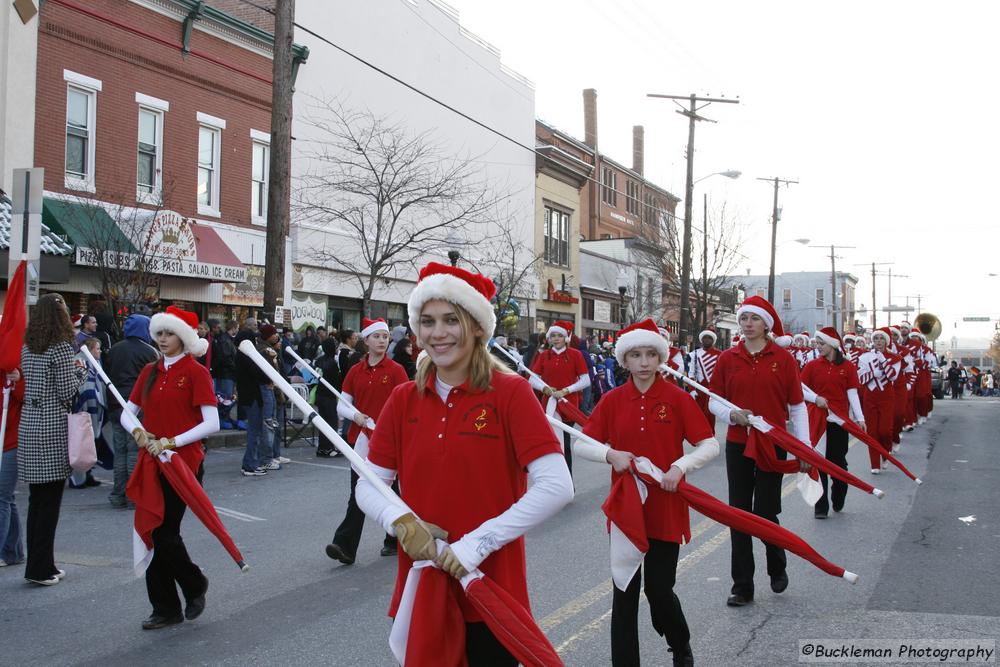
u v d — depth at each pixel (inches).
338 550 284.2
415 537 111.5
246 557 300.5
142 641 214.8
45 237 581.3
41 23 633.6
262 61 835.4
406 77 1024.2
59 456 258.1
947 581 268.2
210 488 434.6
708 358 574.2
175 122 743.7
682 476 180.4
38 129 633.6
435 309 119.9
